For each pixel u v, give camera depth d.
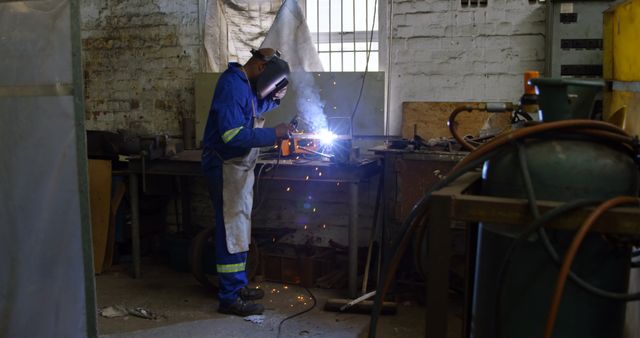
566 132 1.77
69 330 2.73
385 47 4.59
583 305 1.71
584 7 3.96
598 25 3.96
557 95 1.80
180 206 5.24
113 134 4.72
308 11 4.81
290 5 4.68
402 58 4.56
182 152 4.67
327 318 3.70
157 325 3.59
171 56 5.05
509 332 1.78
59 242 2.70
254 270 4.34
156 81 5.12
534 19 4.28
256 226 4.99
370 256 4.11
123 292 4.22
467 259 2.14
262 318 3.69
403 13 4.53
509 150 1.80
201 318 3.71
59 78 2.63
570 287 1.70
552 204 1.61
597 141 1.76
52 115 2.64
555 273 1.70
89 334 2.74
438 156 3.72
